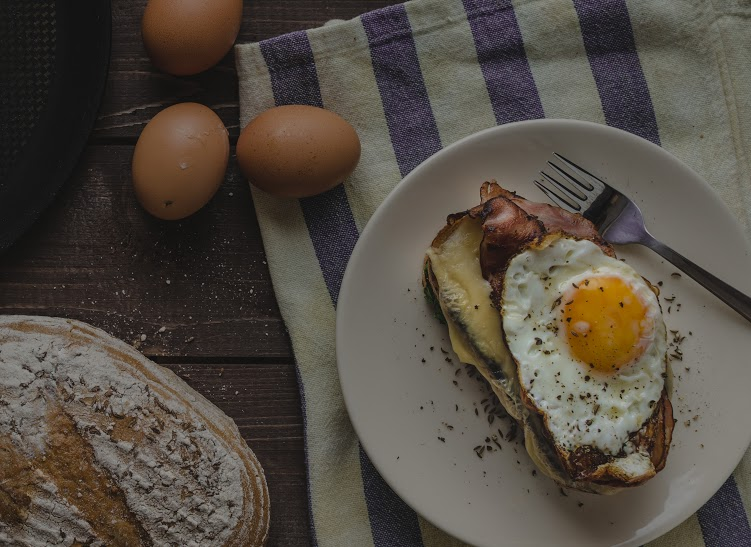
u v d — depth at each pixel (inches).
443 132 22.8
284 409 22.8
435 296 21.9
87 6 22.4
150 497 20.9
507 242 20.6
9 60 22.5
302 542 22.7
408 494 21.8
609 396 20.8
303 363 22.5
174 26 21.0
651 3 22.6
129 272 22.9
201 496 21.1
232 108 23.0
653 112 22.8
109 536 20.8
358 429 21.7
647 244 21.9
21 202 22.4
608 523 21.8
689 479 21.8
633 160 22.1
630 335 20.5
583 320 20.6
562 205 22.2
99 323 22.8
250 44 22.3
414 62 22.7
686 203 22.1
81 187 22.9
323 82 22.6
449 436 22.1
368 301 22.0
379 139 22.8
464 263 21.4
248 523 21.6
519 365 20.8
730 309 22.1
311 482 22.3
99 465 20.8
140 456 20.9
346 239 22.7
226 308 22.9
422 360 22.2
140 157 21.2
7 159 22.5
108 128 22.9
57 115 22.5
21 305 22.8
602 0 22.6
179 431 21.2
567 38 22.7
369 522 22.4
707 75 22.7
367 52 22.6
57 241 22.9
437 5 22.5
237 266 22.9
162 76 22.9
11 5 22.4
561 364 20.8
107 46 22.2
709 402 22.0
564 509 21.9
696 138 22.8
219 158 21.5
